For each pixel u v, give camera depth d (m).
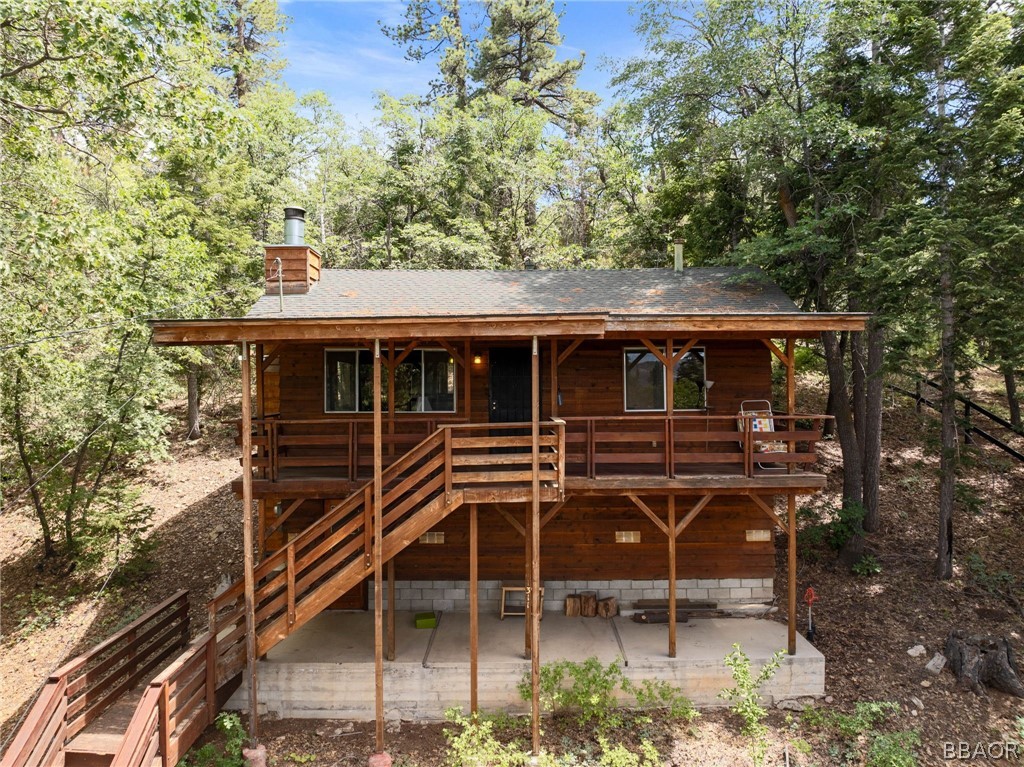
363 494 8.76
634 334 9.81
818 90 13.70
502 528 11.56
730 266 14.54
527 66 31.20
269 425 9.76
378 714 8.10
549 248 26.17
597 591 11.55
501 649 9.84
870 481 13.94
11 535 15.84
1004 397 19.89
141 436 13.95
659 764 8.05
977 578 11.95
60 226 9.84
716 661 9.38
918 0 12.12
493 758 7.92
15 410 13.46
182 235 15.14
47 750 6.84
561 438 8.55
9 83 9.92
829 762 8.11
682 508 11.56
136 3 9.10
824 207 13.85
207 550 14.65
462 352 11.55
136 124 10.43
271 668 9.21
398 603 11.59
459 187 25.25
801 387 22.02
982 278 11.16
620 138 25.27
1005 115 10.45
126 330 13.35
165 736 7.32
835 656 10.23
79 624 12.26
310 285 11.81
